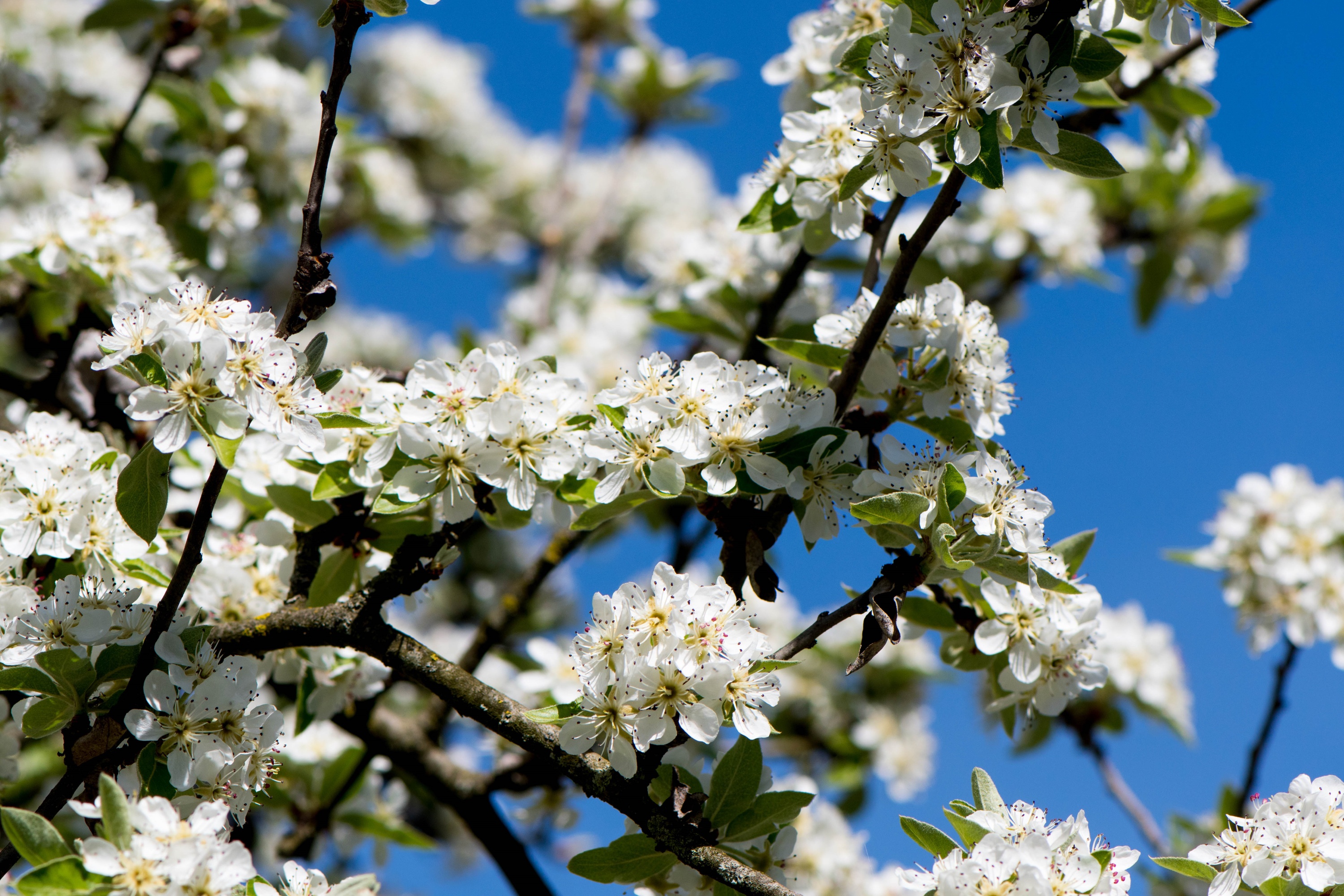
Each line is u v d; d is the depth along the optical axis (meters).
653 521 6.27
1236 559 5.24
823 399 2.73
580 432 2.73
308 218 2.50
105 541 2.85
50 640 2.56
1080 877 2.42
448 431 2.68
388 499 2.68
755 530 2.71
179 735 2.50
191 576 2.47
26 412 3.95
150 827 2.21
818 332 3.00
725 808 2.60
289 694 4.14
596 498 2.64
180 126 5.19
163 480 2.43
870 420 3.01
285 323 2.49
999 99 2.44
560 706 2.61
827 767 6.56
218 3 5.09
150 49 5.51
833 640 6.62
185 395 2.35
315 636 2.76
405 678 2.77
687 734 2.50
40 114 5.04
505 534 7.04
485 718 2.62
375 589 2.76
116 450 2.92
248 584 3.32
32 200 6.30
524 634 5.97
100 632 2.53
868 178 2.69
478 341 6.26
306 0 9.02
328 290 2.50
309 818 4.43
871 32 3.21
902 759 6.46
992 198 6.56
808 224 3.38
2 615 2.65
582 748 2.45
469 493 2.71
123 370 2.39
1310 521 5.18
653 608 2.47
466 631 6.82
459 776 4.16
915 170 2.62
